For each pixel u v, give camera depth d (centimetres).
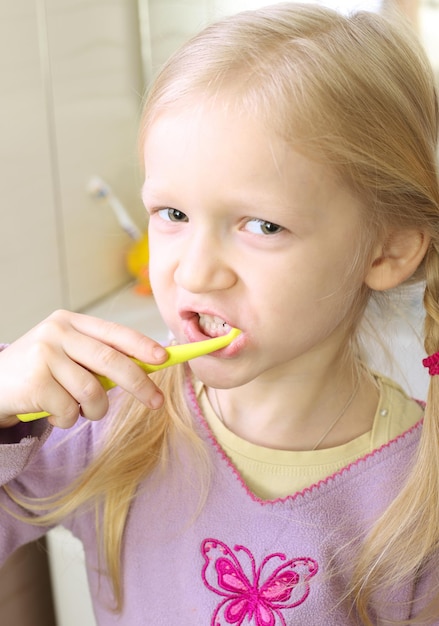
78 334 58
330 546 65
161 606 67
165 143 56
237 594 65
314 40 58
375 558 66
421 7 98
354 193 58
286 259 57
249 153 55
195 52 59
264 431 67
